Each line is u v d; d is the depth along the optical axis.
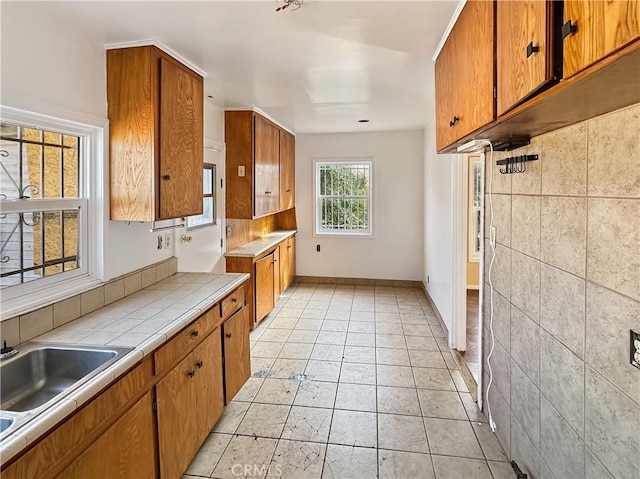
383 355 3.44
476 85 1.52
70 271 1.98
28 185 1.78
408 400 2.69
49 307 1.76
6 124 1.67
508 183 2.02
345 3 1.74
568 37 0.82
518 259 1.90
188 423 1.94
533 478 1.75
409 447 2.19
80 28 1.94
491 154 2.27
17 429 1.04
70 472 1.18
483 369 2.51
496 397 2.25
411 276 5.86
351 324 4.25
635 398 1.08
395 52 2.33
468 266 5.84
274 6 1.74
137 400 1.53
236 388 2.60
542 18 0.91
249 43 2.18
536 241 1.69
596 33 0.72
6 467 0.98
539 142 1.65
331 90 3.25
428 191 5.11
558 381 1.51
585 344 1.32
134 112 2.14
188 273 2.92
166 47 2.22
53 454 1.12
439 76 2.31
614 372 1.17
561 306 1.48
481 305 2.51
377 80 2.94
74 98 1.93
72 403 1.18
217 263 3.84
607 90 0.90
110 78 2.16
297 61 2.49
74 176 2.03
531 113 1.18
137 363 1.52
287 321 4.36
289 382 2.95
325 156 5.91
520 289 1.88
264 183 4.38
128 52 2.13
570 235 1.41
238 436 2.29
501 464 2.05
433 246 4.70
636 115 1.06
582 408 1.34
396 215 5.82
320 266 6.11
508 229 2.03
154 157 2.14
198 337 2.06
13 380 1.50
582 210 1.33
